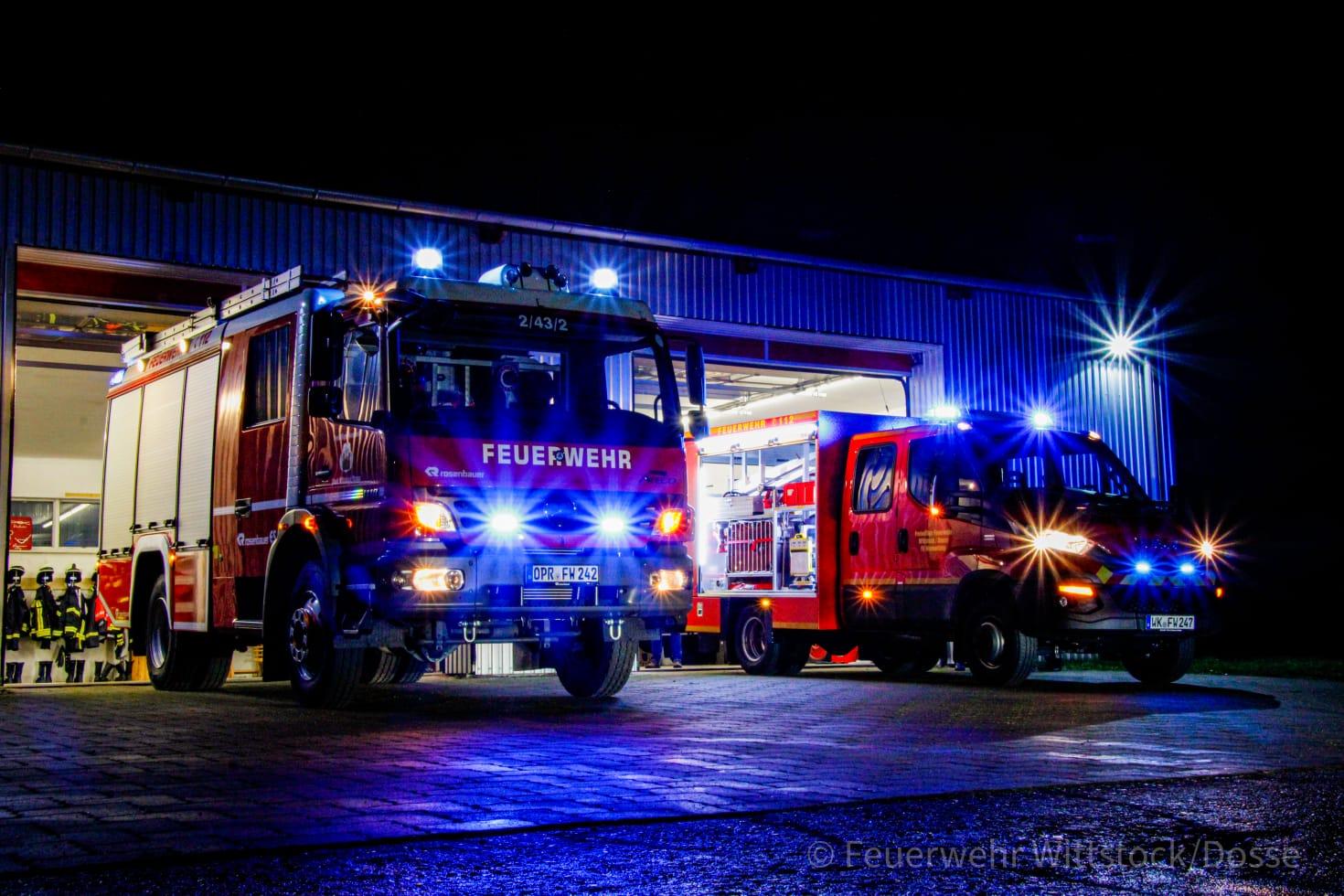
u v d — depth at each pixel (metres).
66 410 18.62
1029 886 4.05
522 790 5.59
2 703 10.83
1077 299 21.17
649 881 4.02
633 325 10.22
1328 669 15.52
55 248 13.75
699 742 7.47
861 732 8.13
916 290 19.59
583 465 9.68
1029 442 13.39
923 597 13.28
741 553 15.52
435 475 9.11
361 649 9.80
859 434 14.36
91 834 4.59
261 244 14.88
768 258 18.14
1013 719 9.19
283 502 10.27
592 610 9.60
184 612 11.84
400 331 9.25
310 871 4.08
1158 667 13.11
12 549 17.83
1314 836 4.85
